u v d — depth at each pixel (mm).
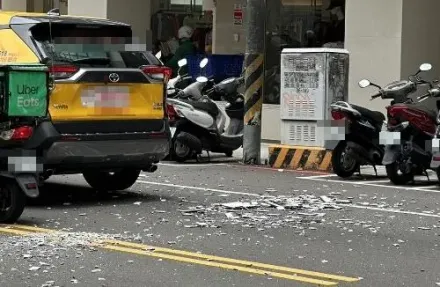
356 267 7809
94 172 11383
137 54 11117
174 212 10477
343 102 13883
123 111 10703
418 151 13047
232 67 20578
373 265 7891
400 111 12922
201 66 17500
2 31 10555
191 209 10664
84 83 10344
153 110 11039
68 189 12367
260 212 10578
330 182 13547
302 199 11594
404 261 8070
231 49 21188
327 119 14664
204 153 17500
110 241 8734
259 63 15742
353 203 11445
